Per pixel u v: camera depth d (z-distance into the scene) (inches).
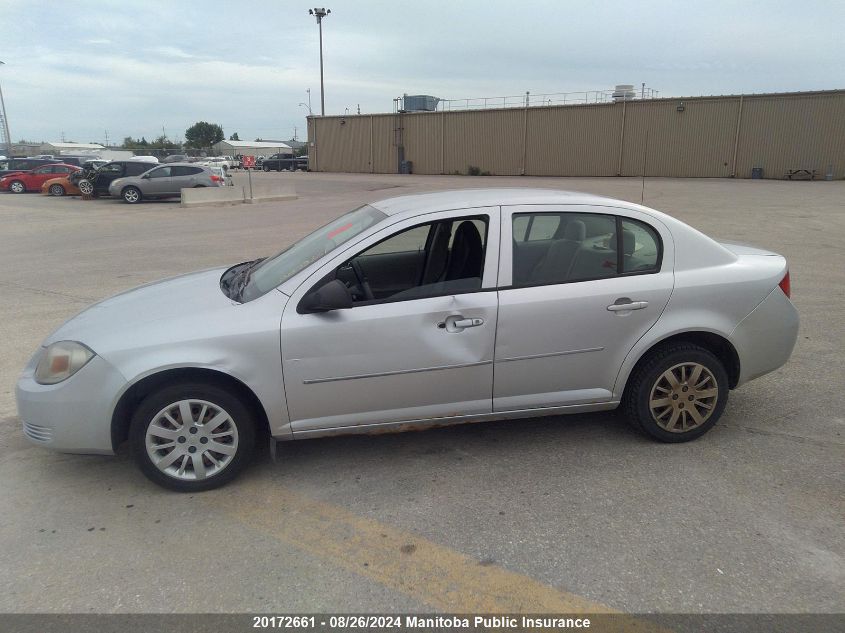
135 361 130.0
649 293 147.3
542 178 1534.2
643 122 1478.8
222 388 135.0
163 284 165.6
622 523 124.3
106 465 150.9
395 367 138.4
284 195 948.0
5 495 137.4
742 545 117.0
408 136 1887.3
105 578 109.9
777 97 1320.1
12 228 624.7
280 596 105.2
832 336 241.0
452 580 108.9
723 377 154.2
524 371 145.0
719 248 155.3
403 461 150.9
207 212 772.0
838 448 153.8
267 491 138.3
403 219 141.7
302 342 133.5
